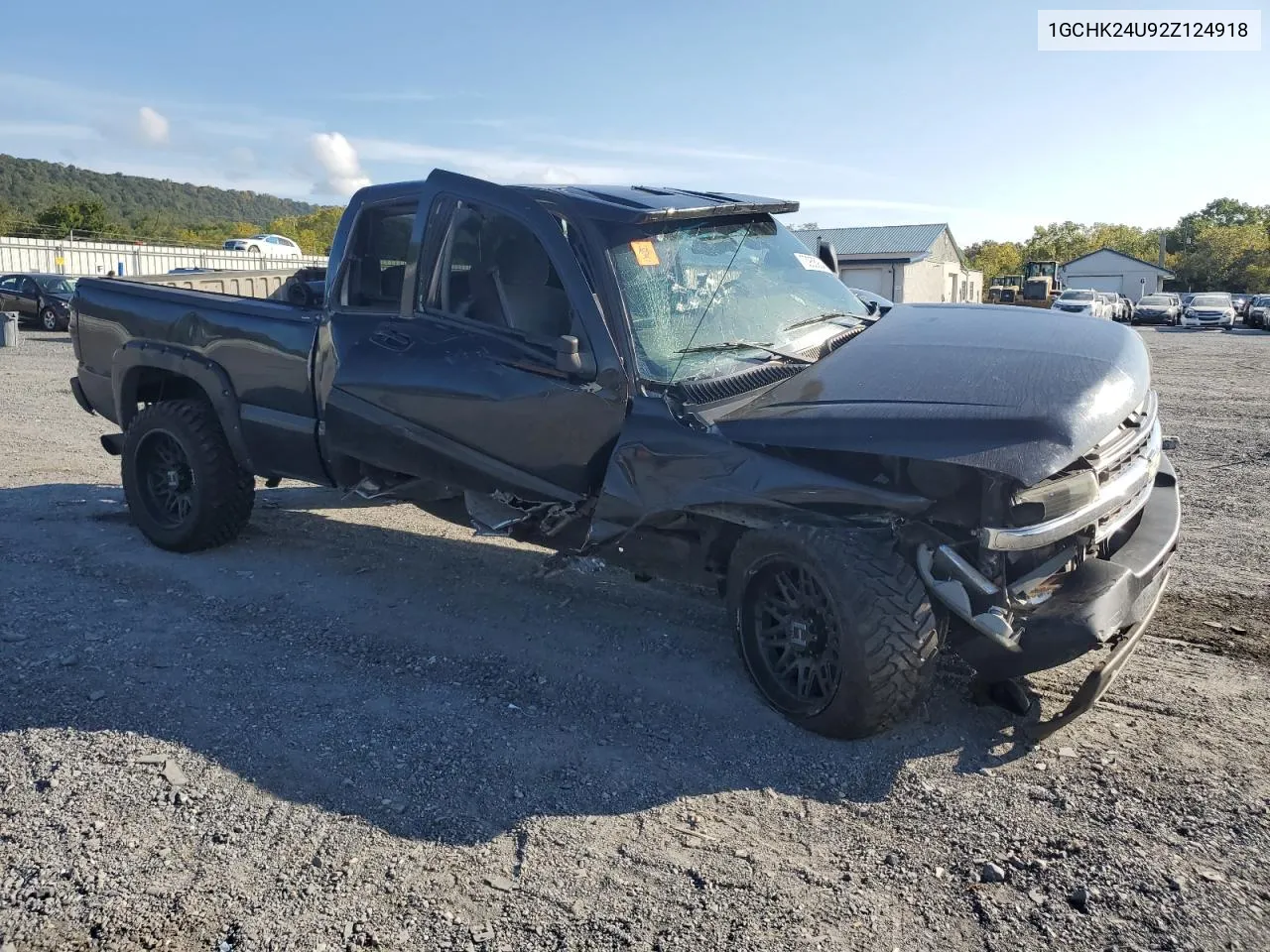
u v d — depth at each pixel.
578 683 4.09
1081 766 3.40
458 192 4.50
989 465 3.15
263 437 5.26
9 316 18.72
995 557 3.37
